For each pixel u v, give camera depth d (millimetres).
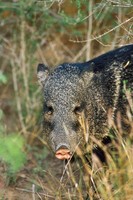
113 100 10352
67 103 9766
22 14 14938
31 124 14406
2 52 16188
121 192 9328
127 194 9266
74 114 9742
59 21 14891
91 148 9914
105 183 9469
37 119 14461
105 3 11953
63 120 9648
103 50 14195
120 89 10375
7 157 7711
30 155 13203
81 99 9906
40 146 13906
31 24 15969
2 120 14836
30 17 15086
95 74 10398
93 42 14516
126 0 12508
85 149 9969
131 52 10633
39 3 14672
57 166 12586
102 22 14492
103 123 10227
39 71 10516
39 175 11930
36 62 15242
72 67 10242
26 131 14188
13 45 15875
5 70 16359
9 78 16172
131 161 9578
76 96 9852
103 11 14211
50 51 15828
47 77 10320
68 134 9492
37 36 15453
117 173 9594
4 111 15688
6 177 11484
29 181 11555
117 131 9977
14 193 11102
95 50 14547
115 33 13547
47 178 11172
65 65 10344
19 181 11641
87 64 10531
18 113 15023
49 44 15898
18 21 15758
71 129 9586
